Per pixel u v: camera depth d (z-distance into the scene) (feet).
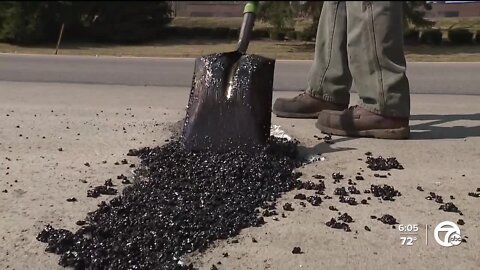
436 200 10.80
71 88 28.91
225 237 9.14
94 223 9.53
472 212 10.20
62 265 8.23
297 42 78.64
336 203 10.69
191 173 11.95
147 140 15.23
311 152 14.17
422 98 25.99
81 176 12.03
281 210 10.30
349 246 8.85
